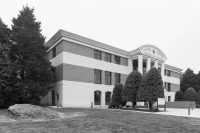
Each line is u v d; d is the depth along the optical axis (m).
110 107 24.91
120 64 32.50
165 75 44.88
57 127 8.00
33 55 20.12
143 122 10.07
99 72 28.48
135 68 37.66
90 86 26.14
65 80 23.09
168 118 12.16
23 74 20.95
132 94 22.28
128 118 11.66
